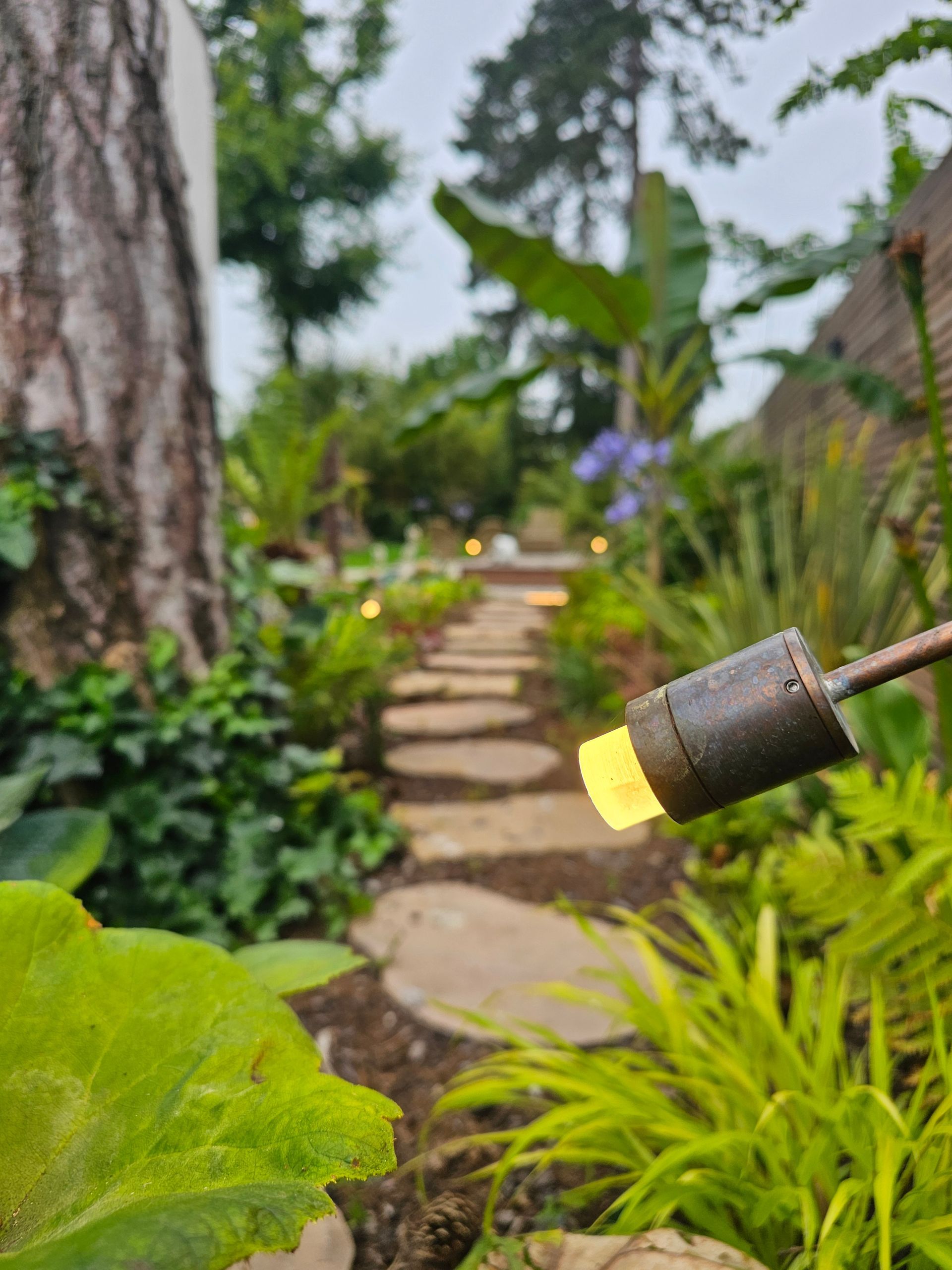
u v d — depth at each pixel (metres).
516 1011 1.05
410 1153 0.86
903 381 1.61
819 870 0.75
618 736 0.40
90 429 1.17
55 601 1.15
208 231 2.02
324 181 9.68
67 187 1.15
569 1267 0.65
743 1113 0.73
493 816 1.63
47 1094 0.49
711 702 0.37
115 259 1.18
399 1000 1.08
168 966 0.53
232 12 6.14
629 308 1.94
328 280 10.73
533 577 6.26
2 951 0.51
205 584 1.29
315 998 1.08
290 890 1.24
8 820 0.75
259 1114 0.47
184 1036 0.51
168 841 1.18
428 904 1.30
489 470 10.12
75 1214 0.44
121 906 1.12
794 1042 0.77
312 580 2.59
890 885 0.70
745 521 1.65
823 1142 0.62
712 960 1.08
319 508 3.29
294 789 1.33
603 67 8.32
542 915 1.27
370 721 1.81
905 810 0.72
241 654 1.30
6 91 1.12
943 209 1.37
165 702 1.20
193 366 1.28
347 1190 0.82
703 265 2.23
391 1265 0.71
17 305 1.14
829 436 2.20
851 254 1.60
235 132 7.60
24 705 1.10
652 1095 0.76
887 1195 0.55
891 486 1.47
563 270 1.87
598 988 1.09
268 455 3.17
